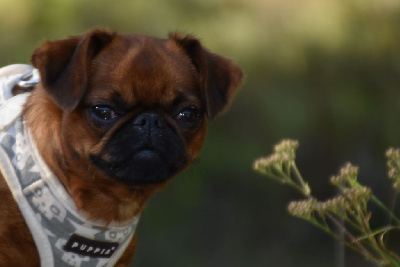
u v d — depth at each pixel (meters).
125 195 7.41
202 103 7.67
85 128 7.18
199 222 16.41
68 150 7.19
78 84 7.08
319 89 15.20
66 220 7.21
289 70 14.76
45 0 14.41
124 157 7.12
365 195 7.49
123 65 7.23
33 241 7.17
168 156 7.25
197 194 16.06
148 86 7.23
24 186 7.08
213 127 15.70
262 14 14.55
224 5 14.57
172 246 16.05
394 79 15.14
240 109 15.53
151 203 16.11
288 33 14.61
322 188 16.39
